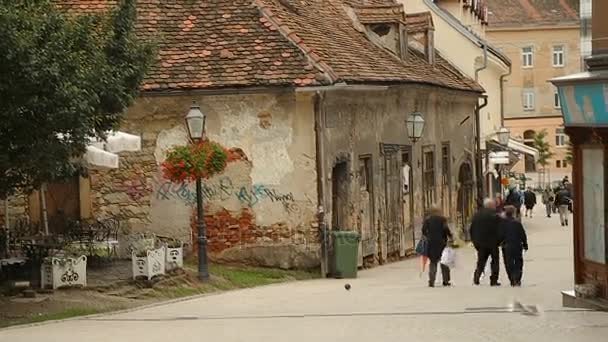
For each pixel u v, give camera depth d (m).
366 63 33.12
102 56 21.56
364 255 33.41
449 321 18.30
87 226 28.19
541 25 106.38
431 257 26.75
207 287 25.92
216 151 26.42
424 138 39.91
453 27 49.88
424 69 40.25
